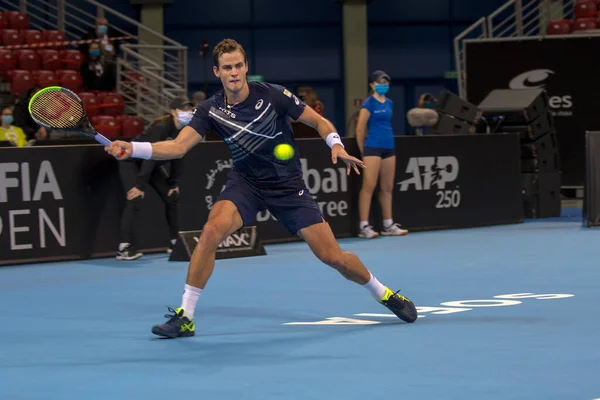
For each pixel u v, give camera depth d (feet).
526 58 67.67
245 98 22.54
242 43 107.04
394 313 24.38
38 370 19.71
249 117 22.44
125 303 29.30
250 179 23.08
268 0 107.04
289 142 22.95
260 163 22.77
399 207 49.70
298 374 18.75
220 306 28.02
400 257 39.55
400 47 108.47
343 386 17.65
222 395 17.19
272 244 45.93
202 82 105.91
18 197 39.88
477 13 108.88
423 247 42.98
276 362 19.94
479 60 68.44
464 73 69.00
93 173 41.68
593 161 49.90
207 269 23.02
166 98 75.51
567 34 72.13
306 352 20.90
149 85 80.53
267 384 17.94
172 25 105.09
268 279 33.65
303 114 22.70
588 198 50.06
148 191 42.98
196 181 43.78
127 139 62.39
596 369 18.65
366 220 47.47
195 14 105.60
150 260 40.73
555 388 17.17
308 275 34.50
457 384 17.60
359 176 48.57
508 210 53.42
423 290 30.42
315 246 23.06
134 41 101.50
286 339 22.49
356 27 104.37
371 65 108.27
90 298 30.50
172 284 33.35
